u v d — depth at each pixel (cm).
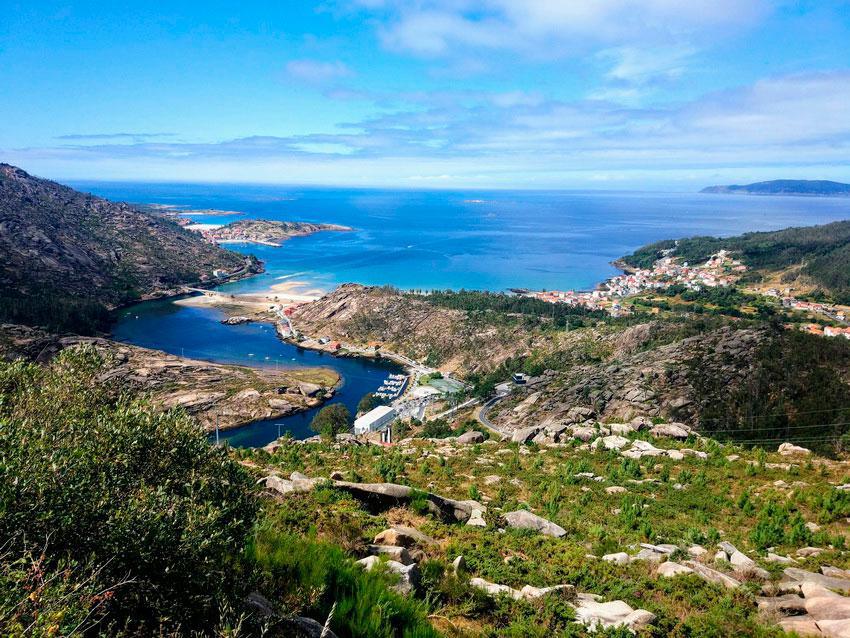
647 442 3994
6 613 461
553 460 3659
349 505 1711
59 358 1053
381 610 894
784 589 1401
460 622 1052
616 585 1393
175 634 596
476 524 1888
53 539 586
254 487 1013
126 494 710
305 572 932
